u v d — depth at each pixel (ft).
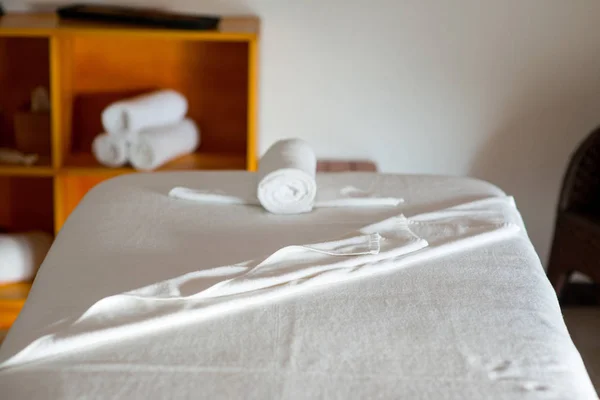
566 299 9.42
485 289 4.53
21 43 8.59
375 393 3.60
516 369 3.81
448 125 9.11
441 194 6.07
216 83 8.87
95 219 5.38
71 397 3.51
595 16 8.68
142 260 4.76
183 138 8.38
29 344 3.84
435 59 8.85
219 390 3.58
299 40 8.76
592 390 3.85
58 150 7.97
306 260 4.74
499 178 9.34
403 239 5.02
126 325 3.98
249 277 4.44
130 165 8.21
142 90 8.86
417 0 8.62
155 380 3.64
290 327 4.09
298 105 9.02
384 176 6.47
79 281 4.49
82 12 7.95
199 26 7.63
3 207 9.18
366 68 8.87
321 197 5.87
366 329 4.09
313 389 3.61
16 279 7.84
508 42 8.79
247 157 8.09
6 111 8.82
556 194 9.37
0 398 3.54
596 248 7.86
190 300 4.25
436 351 3.93
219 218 5.49
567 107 9.03
